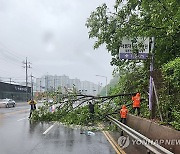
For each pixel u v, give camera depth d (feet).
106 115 71.36
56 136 50.72
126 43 55.72
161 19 39.34
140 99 64.54
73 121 70.69
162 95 47.67
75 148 38.45
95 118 71.51
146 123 43.19
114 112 71.36
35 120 80.02
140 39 51.80
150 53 51.72
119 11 58.90
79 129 61.98
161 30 44.37
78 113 72.43
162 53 49.16
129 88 73.67
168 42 44.86
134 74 70.95
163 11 38.09
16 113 112.78
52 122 77.41
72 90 76.89
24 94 303.89
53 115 77.82
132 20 55.62
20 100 287.28
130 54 55.26
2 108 157.69
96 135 52.39
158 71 50.44
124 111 59.77
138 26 50.19
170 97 45.27
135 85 71.31
